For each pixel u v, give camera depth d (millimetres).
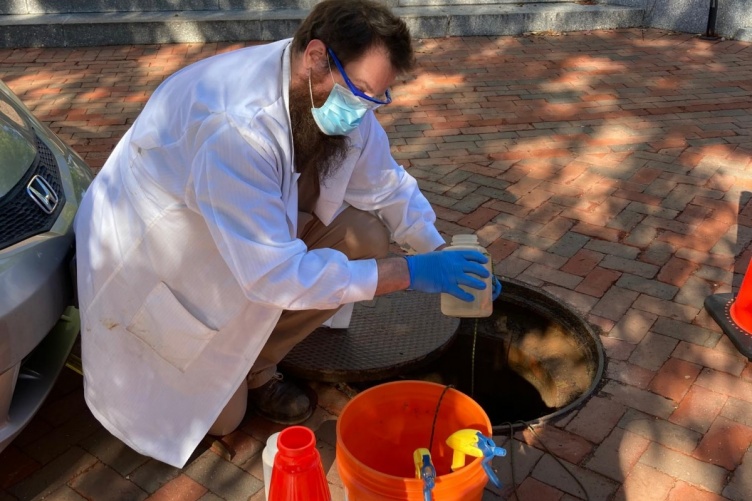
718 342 3088
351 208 2613
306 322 2547
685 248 3799
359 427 2256
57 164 2812
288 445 1781
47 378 2422
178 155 2008
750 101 5910
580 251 3795
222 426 2537
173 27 7516
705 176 4609
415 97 6160
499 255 3771
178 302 2133
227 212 1892
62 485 2414
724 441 2568
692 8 7793
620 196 4367
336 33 1797
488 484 2393
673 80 6457
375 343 3041
